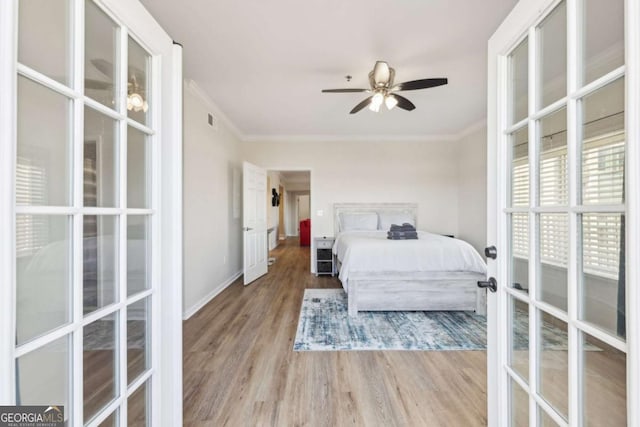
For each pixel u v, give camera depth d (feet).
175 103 4.27
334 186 17.35
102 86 2.99
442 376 6.49
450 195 17.47
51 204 2.46
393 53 8.11
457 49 7.91
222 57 8.32
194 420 5.13
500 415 3.74
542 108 3.08
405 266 10.23
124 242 3.26
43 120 2.40
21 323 2.23
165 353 4.02
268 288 13.88
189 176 10.24
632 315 2.05
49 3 2.43
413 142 17.43
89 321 2.79
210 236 12.18
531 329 3.21
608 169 2.33
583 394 2.57
